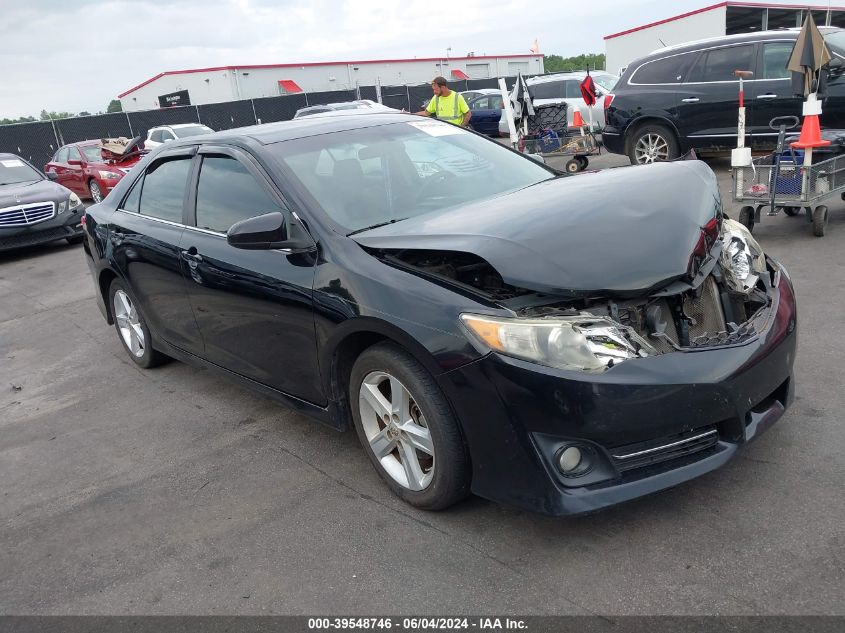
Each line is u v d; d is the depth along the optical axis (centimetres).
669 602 225
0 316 730
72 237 1095
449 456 264
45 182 1131
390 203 338
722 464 249
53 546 304
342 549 273
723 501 271
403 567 258
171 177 422
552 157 1137
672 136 1025
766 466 290
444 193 354
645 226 267
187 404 439
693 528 258
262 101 2908
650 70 1041
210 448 376
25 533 317
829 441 302
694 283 258
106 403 460
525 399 237
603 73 1734
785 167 614
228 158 374
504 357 239
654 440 243
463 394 249
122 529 310
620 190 300
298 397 341
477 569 252
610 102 1074
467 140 413
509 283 242
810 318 446
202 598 256
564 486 241
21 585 279
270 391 361
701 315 281
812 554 237
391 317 266
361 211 327
